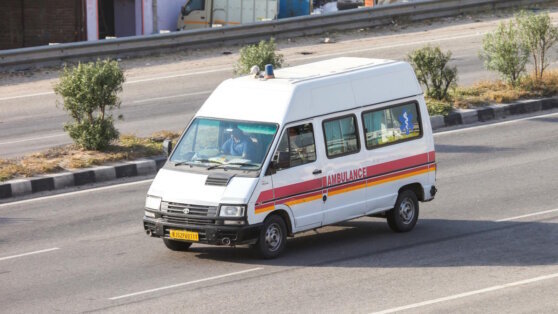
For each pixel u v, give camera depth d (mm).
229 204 24469
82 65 38906
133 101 50156
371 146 27500
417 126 28828
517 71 49062
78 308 21547
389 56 58938
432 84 47688
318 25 67438
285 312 20812
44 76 56281
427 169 29000
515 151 38875
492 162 37188
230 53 62281
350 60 29547
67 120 46688
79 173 35688
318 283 23094
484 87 49188
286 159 25141
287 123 25578
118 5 76875
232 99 26812
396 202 28141
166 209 25172
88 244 27578
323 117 26422
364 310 20875
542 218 29266
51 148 39781
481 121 45188
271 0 71688
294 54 60594
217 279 23609
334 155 26578
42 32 71938
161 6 77312
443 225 29016
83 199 33469
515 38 49062
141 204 32469
